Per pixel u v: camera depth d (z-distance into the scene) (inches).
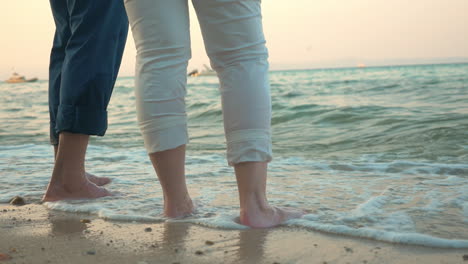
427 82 550.0
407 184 81.0
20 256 43.8
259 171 51.9
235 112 49.9
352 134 168.7
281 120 228.5
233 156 51.0
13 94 824.3
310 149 142.6
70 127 67.9
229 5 48.8
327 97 405.4
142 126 52.6
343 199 69.2
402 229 51.9
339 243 47.0
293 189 77.8
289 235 50.0
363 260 41.9
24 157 126.0
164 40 50.4
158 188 80.1
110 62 68.9
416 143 140.3
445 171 96.2
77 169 71.2
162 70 50.9
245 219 53.2
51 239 49.7
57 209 65.7
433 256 42.6
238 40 49.4
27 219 59.6
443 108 237.0
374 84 604.1
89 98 67.8
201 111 290.7
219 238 49.1
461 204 64.2
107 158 123.2
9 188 82.8
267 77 51.6
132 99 527.2
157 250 45.4
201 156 124.4
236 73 49.7
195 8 50.9
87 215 61.8
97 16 67.3
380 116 207.0
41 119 304.8
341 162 110.9
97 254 44.2
